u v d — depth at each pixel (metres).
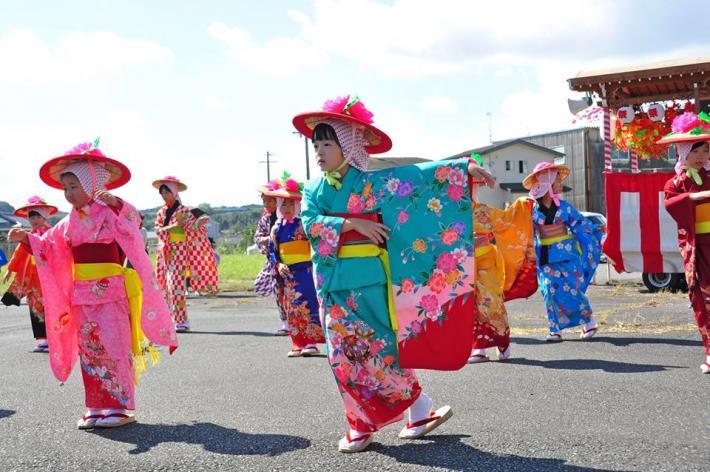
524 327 9.68
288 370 7.09
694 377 5.94
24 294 8.98
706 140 6.11
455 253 4.39
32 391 6.45
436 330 4.36
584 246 8.31
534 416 4.88
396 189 4.38
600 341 8.09
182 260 10.78
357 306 4.34
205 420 5.17
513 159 43.78
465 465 3.93
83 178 5.29
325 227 4.39
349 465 4.03
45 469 4.14
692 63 11.94
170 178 10.95
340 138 4.45
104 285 5.23
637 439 4.26
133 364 5.32
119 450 4.50
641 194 12.80
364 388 4.34
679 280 13.30
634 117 12.56
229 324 11.39
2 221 51.84
